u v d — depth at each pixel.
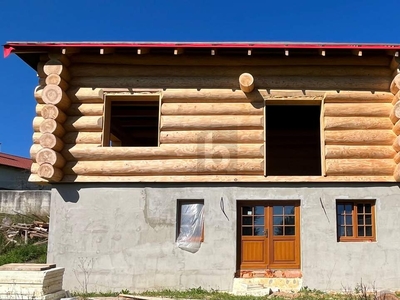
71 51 10.48
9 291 7.27
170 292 9.85
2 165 31.22
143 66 10.95
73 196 10.48
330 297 9.34
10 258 14.69
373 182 10.31
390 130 10.56
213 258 10.18
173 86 10.84
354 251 10.12
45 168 10.07
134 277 10.19
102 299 9.20
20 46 10.34
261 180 10.36
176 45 10.29
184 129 10.66
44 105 10.48
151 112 13.46
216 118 10.66
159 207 10.40
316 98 10.69
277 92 10.73
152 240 10.30
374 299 8.73
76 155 10.58
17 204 21.73
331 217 10.23
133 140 16.69
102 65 10.98
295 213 10.49
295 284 10.01
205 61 10.84
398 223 10.20
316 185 10.36
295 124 14.82
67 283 10.20
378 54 10.56
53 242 10.34
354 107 10.65
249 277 10.20
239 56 10.81
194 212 10.50
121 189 10.50
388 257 10.08
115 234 10.34
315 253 10.12
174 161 10.51
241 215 10.52
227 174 10.46
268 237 10.42
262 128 10.61
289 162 15.54
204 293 9.73
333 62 10.76
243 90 10.63
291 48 10.18
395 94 10.48
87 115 10.83
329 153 10.44
